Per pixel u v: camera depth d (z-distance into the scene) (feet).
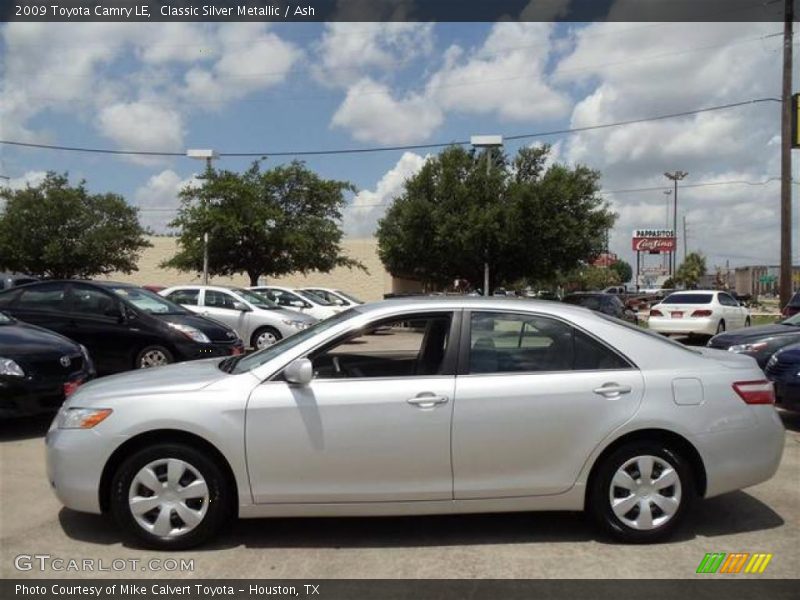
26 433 24.48
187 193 88.58
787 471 20.34
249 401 14.12
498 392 14.37
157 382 14.96
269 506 14.23
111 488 14.34
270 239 87.97
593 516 14.74
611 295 73.51
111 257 109.29
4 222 102.63
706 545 14.65
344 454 14.08
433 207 90.22
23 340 23.94
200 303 52.54
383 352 14.90
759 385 15.30
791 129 72.02
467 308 15.16
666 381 14.74
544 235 85.97
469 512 14.55
